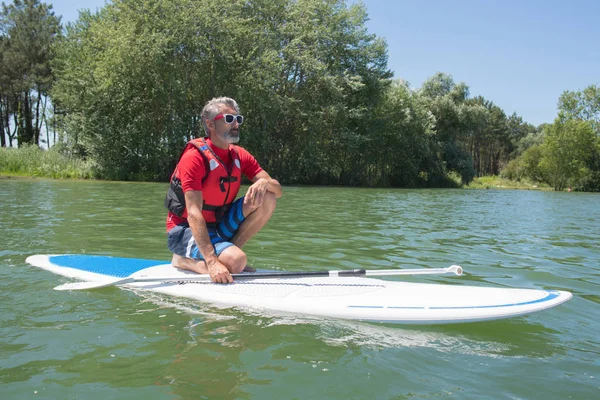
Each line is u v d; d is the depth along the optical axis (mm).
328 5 27547
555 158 37406
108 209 8773
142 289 3514
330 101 26938
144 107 23859
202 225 3377
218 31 22984
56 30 37000
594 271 4629
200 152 3461
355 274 3307
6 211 7961
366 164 31562
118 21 23719
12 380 2080
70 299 3230
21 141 38625
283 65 24844
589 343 2664
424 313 2928
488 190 31562
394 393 2037
